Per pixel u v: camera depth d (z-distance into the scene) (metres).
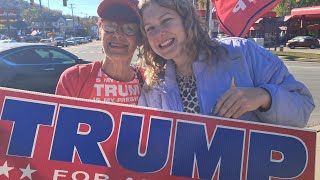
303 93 0.77
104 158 0.74
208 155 0.75
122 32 0.92
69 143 0.74
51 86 2.99
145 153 0.75
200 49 0.80
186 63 0.82
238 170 0.75
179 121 0.75
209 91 0.79
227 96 0.73
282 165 0.75
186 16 0.78
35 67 2.90
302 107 0.74
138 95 0.95
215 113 0.75
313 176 0.75
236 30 1.94
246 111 0.73
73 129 0.74
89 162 0.74
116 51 0.92
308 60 9.89
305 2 21.88
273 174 0.75
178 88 0.84
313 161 0.75
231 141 0.75
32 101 0.73
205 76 0.79
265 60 0.78
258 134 0.75
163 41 0.79
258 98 0.72
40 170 0.73
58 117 0.74
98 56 12.21
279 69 0.78
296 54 11.49
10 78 2.76
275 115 0.73
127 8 0.90
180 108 0.82
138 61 0.92
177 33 0.78
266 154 0.75
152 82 0.87
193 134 0.75
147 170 0.74
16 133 0.73
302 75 6.23
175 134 0.75
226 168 0.75
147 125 0.75
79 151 0.74
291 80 0.77
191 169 0.75
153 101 0.87
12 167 0.73
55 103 0.74
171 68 0.85
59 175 0.73
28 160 0.73
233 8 1.94
